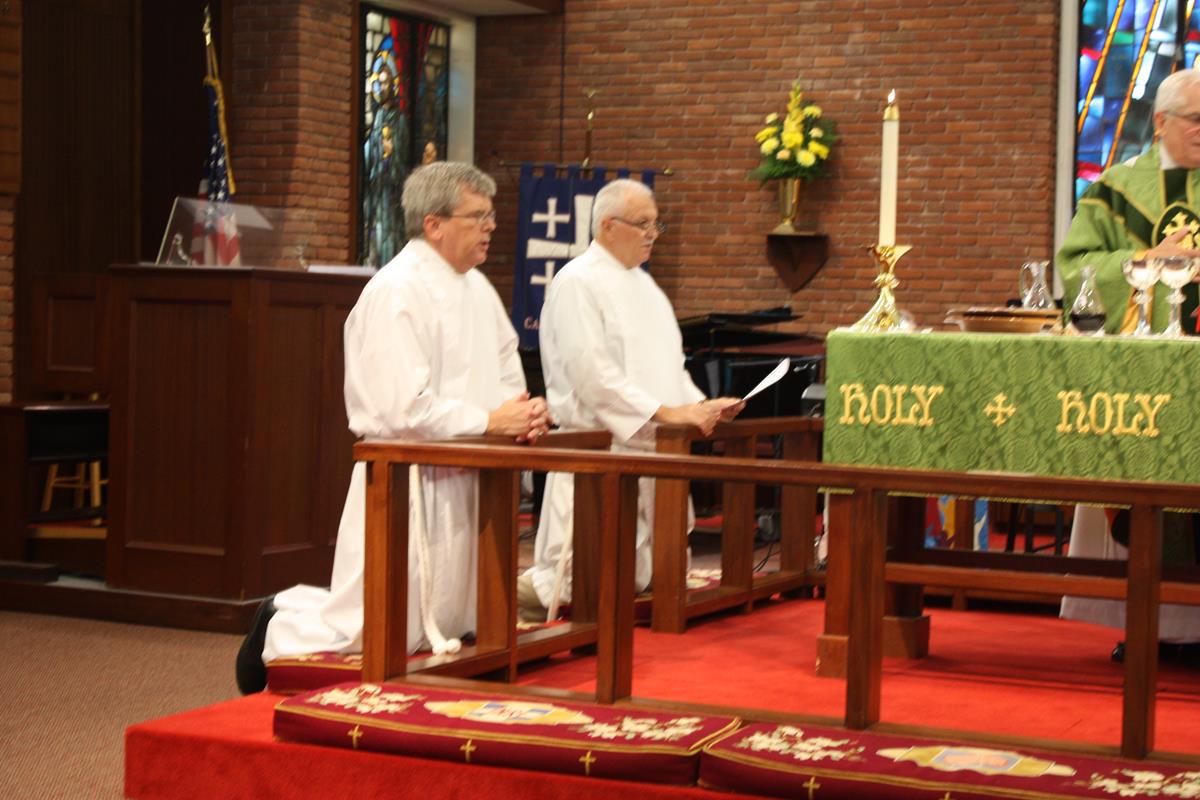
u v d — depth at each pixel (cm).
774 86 1163
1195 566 457
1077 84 1099
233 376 595
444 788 328
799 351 923
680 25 1186
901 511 484
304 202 1042
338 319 634
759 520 874
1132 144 1087
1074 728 373
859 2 1138
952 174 1120
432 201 431
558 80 1217
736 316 892
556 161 1221
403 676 381
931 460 390
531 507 1015
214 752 352
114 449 619
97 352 729
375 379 417
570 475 518
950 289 1123
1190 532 477
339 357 634
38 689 496
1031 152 1100
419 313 423
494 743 324
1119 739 360
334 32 1066
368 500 377
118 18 977
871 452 396
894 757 306
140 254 990
